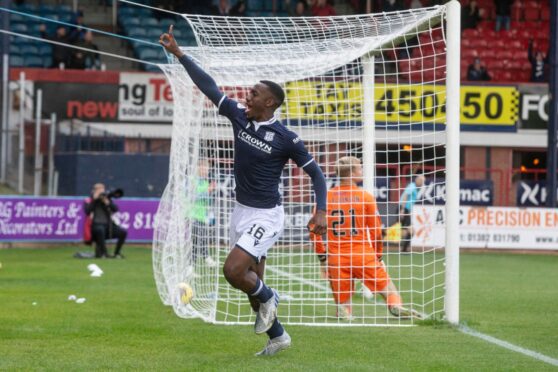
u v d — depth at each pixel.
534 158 54.72
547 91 52.81
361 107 24.69
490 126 52.84
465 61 59.81
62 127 48.62
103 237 37.19
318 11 61.19
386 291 19.58
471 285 28.22
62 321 18.28
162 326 17.92
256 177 14.40
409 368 13.60
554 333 17.52
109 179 46.06
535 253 46.12
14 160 46.22
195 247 22.02
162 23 60.50
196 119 22.42
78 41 55.88
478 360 14.38
